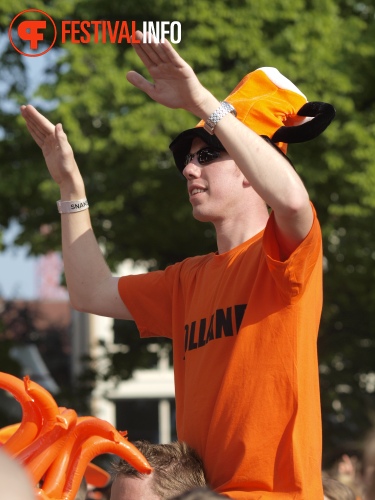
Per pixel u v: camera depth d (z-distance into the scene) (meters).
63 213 4.29
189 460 3.54
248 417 3.41
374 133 14.02
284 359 3.41
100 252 4.30
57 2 14.01
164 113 13.91
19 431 3.22
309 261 3.41
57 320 35.91
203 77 14.10
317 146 14.02
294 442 3.35
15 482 1.83
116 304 4.22
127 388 35.22
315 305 3.54
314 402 3.45
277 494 3.34
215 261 3.79
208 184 3.76
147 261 15.65
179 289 4.02
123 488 3.54
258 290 3.52
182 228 14.91
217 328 3.62
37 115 4.21
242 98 3.79
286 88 3.85
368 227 15.11
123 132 13.82
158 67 3.35
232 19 14.29
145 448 3.61
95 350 19.78
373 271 15.35
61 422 3.16
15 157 15.14
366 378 16.41
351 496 4.86
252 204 3.78
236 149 3.34
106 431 3.23
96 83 14.02
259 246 3.62
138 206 15.10
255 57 14.26
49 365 31.27
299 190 3.31
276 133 3.70
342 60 14.52
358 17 15.48
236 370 3.46
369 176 14.02
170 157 14.41
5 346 16.95
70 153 4.23
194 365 3.69
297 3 14.58
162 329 4.17
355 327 16.20
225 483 3.43
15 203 15.41
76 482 3.21
